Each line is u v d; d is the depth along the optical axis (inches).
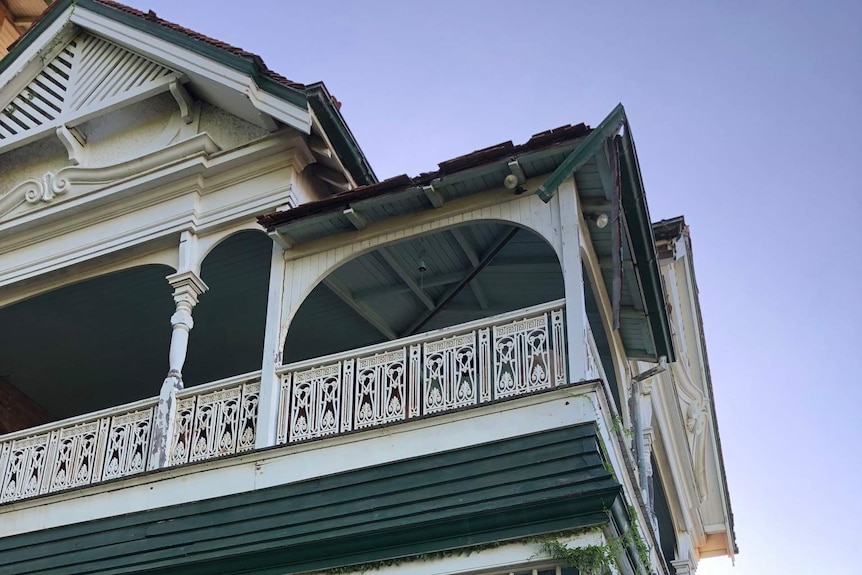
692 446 637.3
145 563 350.0
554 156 341.1
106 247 436.1
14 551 375.9
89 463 389.1
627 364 454.9
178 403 382.6
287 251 390.0
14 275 452.1
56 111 478.9
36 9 770.8
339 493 331.6
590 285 389.4
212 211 423.5
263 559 332.5
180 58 443.5
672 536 635.5
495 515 304.3
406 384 344.5
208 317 513.0
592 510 294.0
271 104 419.2
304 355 537.6
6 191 483.5
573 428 306.8
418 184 357.7
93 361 550.9
